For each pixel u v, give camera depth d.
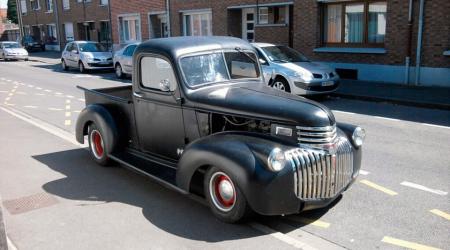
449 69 13.43
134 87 6.05
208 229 4.61
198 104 5.21
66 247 4.31
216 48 5.67
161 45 5.57
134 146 6.42
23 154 7.60
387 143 7.84
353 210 5.02
